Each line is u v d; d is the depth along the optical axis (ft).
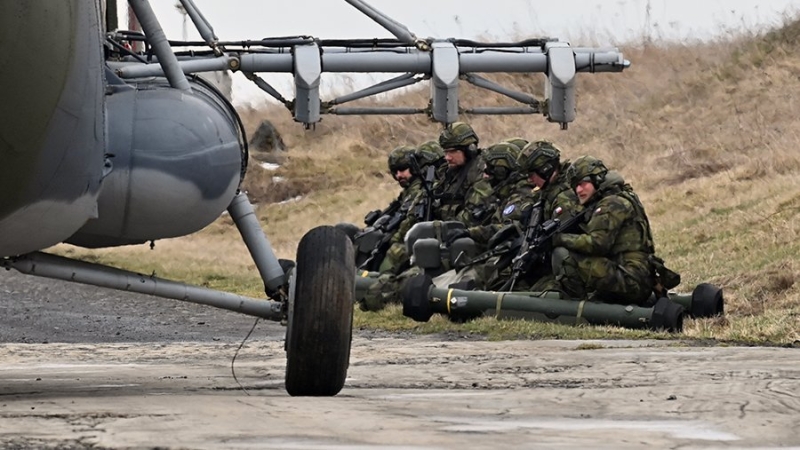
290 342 54.54
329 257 55.26
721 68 283.79
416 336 108.99
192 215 56.54
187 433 37.70
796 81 265.95
